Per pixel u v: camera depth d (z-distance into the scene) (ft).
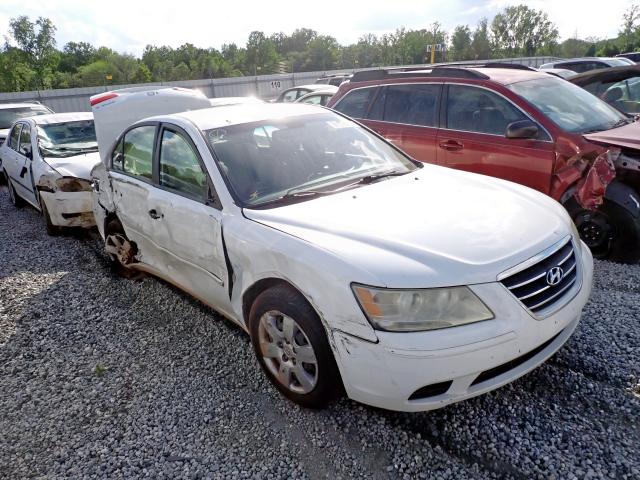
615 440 8.07
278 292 8.98
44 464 8.68
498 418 8.78
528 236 8.65
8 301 15.29
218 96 107.65
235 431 9.08
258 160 11.18
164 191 12.19
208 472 8.19
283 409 9.54
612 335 10.87
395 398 7.73
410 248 8.14
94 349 12.29
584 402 8.98
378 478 7.80
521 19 267.39
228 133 11.62
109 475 8.30
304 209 9.79
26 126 25.59
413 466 7.95
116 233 15.48
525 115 15.85
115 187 14.51
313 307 8.27
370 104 20.33
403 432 8.68
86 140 24.45
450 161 17.58
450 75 18.20
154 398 10.21
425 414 9.04
